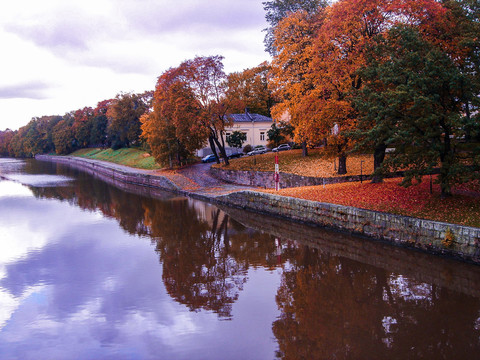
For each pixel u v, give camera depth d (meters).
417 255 18.00
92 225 29.69
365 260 19.19
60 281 17.75
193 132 44.19
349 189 26.42
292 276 17.52
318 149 46.22
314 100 29.27
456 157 18.95
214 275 18.08
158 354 11.38
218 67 45.03
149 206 37.53
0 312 14.56
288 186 35.41
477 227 16.48
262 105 77.06
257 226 27.77
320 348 11.30
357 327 12.44
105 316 14.06
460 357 10.45
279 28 36.97
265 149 59.09
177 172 53.28
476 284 15.52
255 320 13.37
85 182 61.41
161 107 51.06
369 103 21.22
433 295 14.61
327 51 28.66
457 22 22.80
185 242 24.14
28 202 41.31
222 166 46.84
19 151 166.12
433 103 18.48
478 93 18.50
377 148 26.33
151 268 19.31
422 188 22.78
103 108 116.06
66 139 132.12
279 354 11.12
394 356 10.64
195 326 13.09
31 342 12.33
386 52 22.67
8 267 19.89
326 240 22.78
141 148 87.94
